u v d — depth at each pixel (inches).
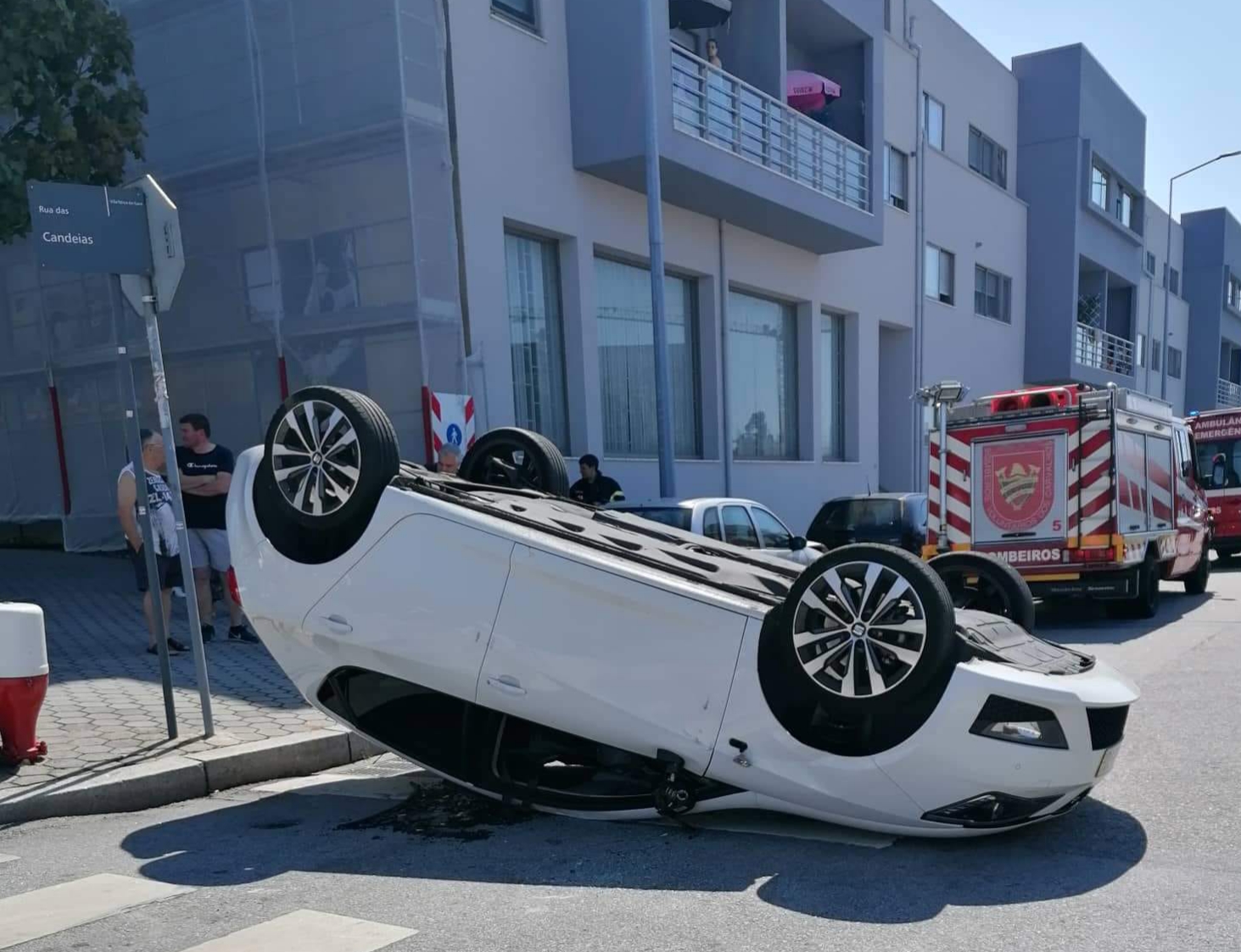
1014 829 182.2
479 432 485.7
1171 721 265.0
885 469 954.1
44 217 217.2
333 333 474.0
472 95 488.4
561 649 179.9
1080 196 1193.4
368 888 159.2
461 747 201.9
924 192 940.0
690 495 650.2
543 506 217.3
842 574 166.4
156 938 139.7
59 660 322.7
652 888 157.4
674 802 178.1
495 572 182.2
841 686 165.8
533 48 521.0
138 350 550.3
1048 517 434.0
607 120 533.6
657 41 527.8
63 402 589.6
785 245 750.5
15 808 191.8
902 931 139.3
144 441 326.6
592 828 188.7
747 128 641.0
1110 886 155.3
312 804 208.4
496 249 501.7
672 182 577.6
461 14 483.2
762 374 756.6
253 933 140.9
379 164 455.5
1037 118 1187.3
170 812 203.6
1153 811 192.9
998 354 1137.4
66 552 589.9
